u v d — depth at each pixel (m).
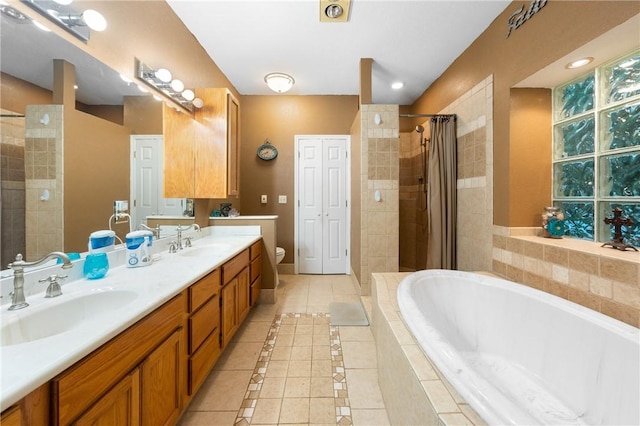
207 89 2.38
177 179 2.15
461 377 0.80
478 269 2.34
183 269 1.44
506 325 1.55
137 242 1.48
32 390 0.56
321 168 3.75
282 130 3.73
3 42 0.97
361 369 1.72
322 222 3.77
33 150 1.07
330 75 3.13
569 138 1.86
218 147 2.39
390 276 1.88
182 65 2.20
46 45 1.11
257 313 2.56
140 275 1.32
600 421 1.08
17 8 0.99
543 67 1.67
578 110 1.79
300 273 3.79
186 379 1.27
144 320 0.95
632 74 1.48
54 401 0.63
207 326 1.48
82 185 1.29
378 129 2.76
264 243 2.80
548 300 1.38
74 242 1.25
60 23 1.14
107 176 1.45
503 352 1.53
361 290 2.80
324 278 3.60
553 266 1.62
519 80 1.86
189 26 2.25
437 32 2.29
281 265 3.77
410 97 3.65
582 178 1.78
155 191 1.88
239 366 1.75
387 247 2.79
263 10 2.05
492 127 2.15
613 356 1.07
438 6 1.99
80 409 0.69
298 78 3.21
